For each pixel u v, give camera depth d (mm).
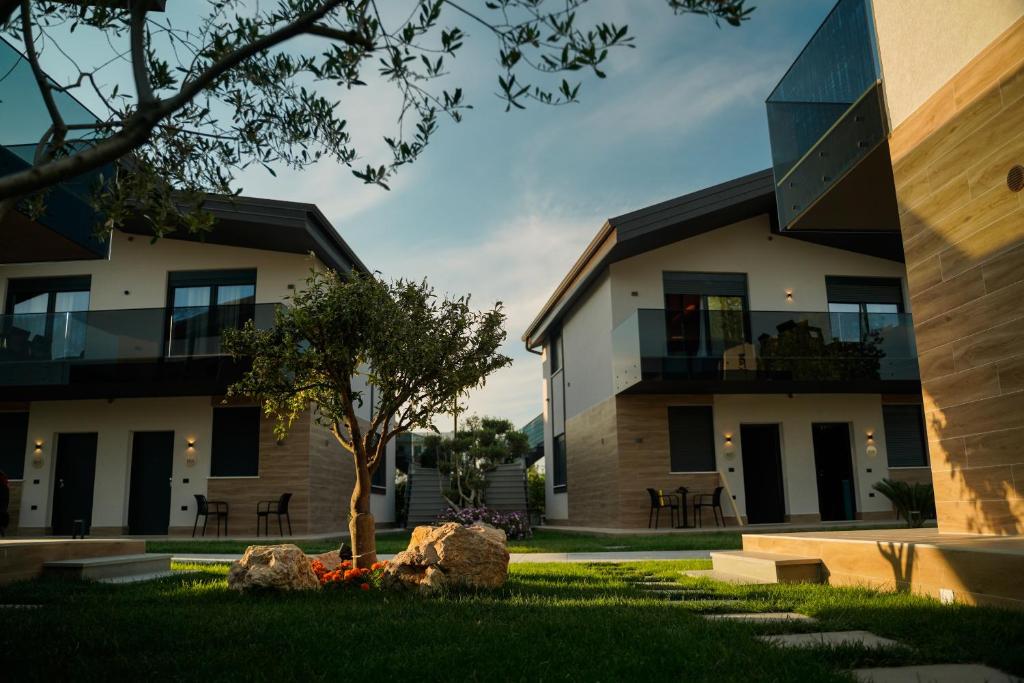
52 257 7691
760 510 14141
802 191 7363
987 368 5008
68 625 3930
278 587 5074
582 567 6965
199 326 12508
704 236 14461
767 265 14438
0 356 12219
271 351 5949
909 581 4555
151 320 12492
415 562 5281
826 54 6902
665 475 13398
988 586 3918
